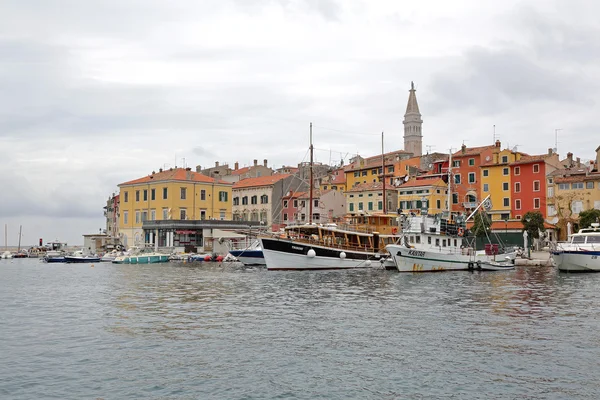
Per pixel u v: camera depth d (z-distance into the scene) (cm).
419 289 4659
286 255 7025
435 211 10975
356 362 2205
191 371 2106
